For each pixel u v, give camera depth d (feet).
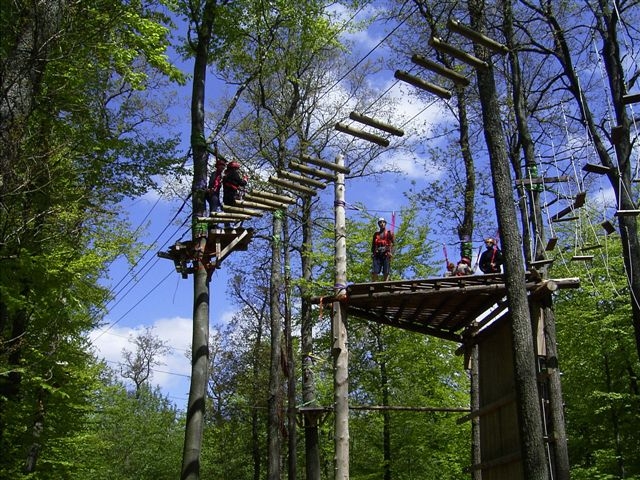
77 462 62.64
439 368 65.26
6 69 30.96
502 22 49.55
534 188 47.06
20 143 31.32
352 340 71.15
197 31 49.80
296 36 64.23
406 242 69.97
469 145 62.44
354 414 72.02
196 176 45.80
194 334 42.63
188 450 40.24
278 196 39.73
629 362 71.67
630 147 44.62
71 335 49.67
